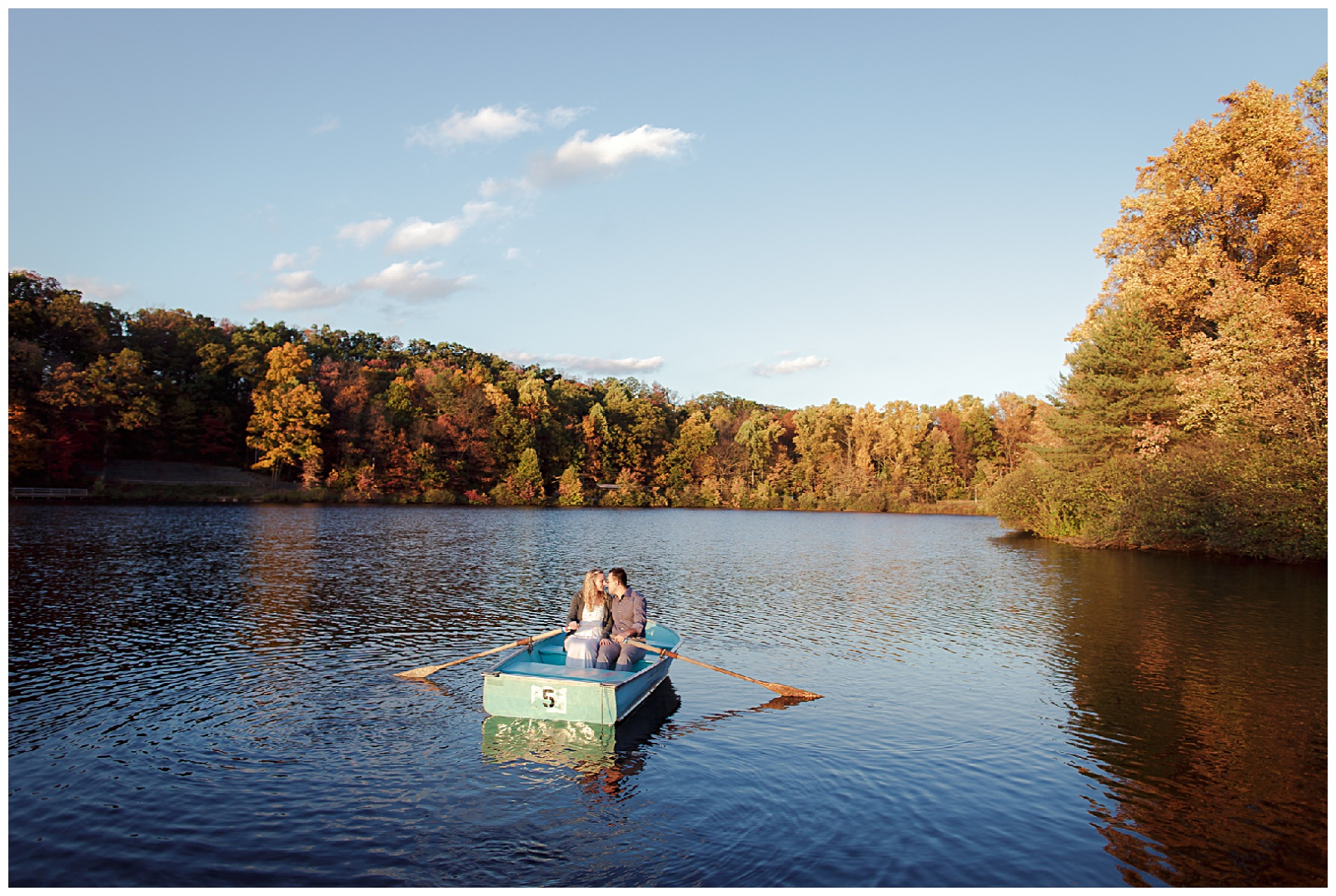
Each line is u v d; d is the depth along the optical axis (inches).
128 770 261.1
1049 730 308.3
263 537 1134.4
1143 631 506.0
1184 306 1152.8
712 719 322.0
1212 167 1150.3
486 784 251.6
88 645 433.1
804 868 201.8
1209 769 269.0
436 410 3006.9
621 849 211.0
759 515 2731.3
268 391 2564.0
